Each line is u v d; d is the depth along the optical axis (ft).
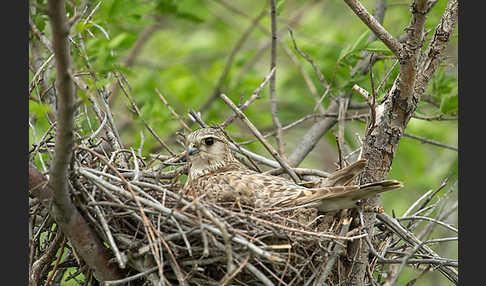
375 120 33.32
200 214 28.99
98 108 38.11
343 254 34.04
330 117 48.78
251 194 34.86
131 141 46.14
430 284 49.24
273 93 45.93
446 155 53.62
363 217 33.78
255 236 30.17
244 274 31.35
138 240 30.71
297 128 57.36
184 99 47.83
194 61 61.72
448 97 43.16
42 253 36.11
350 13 60.70
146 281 31.45
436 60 32.83
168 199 31.71
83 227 30.63
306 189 33.45
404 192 53.52
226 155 40.81
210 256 30.27
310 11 61.93
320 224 33.94
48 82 39.37
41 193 30.22
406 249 36.73
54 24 23.73
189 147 40.04
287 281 32.07
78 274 36.14
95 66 30.68
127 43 35.12
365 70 47.65
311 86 49.83
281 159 39.58
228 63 51.80
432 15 45.98
